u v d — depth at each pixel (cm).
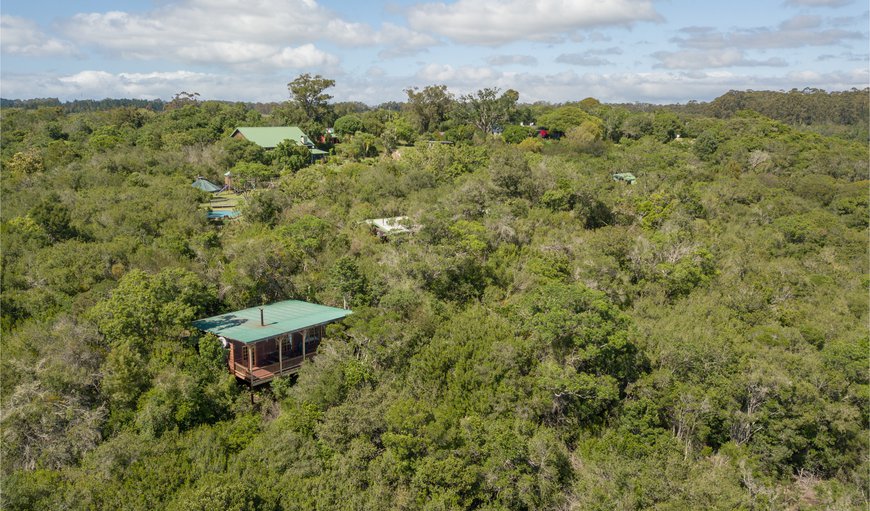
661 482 2134
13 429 2177
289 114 8869
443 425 2306
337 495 2144
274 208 4244
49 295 2866
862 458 2673
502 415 2547
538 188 4772
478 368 2655
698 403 2614
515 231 4022
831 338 3494
